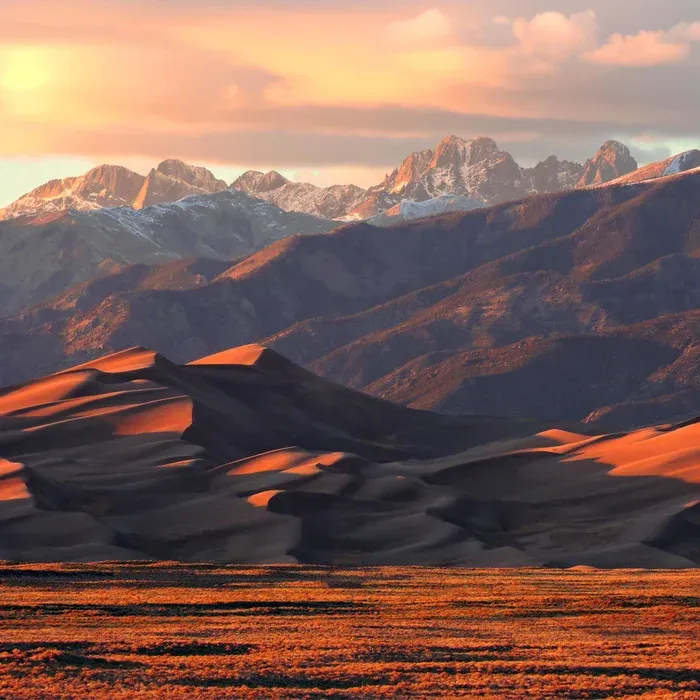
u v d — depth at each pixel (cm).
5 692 11238
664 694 11925
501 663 13238
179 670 12419
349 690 11775
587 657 13962
